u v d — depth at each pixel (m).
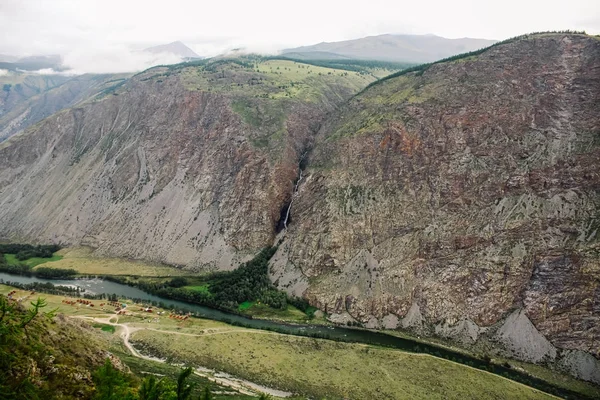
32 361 47.78
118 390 44.75
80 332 88.56
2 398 36.69
